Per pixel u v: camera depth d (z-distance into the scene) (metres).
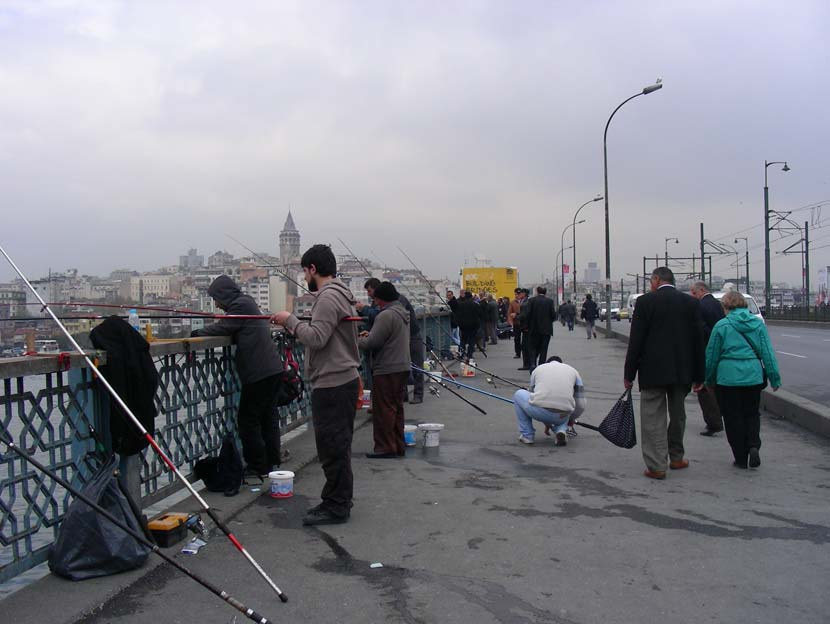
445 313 23.83
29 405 4.38
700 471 7.71
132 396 5.10
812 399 12.98
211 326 6.86
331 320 5.64
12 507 4.28
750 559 5.06
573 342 31.38
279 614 4.18
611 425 7.75
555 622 4.10
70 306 6.17
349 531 5.67
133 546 4.69
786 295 118.44
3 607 4.14
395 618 4.14
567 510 6.25
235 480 6.60
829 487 7.03
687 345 7.40
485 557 5.11
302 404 9.88
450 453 8.66
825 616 4.18
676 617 4.16
